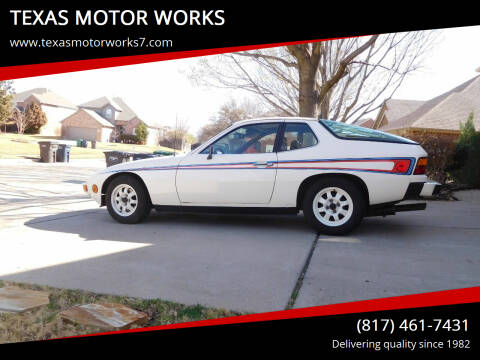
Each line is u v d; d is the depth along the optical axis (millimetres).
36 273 3564
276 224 6008
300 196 5336
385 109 27609
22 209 7277
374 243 4777
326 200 5195
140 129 64750
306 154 5234
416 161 4945
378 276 3545
